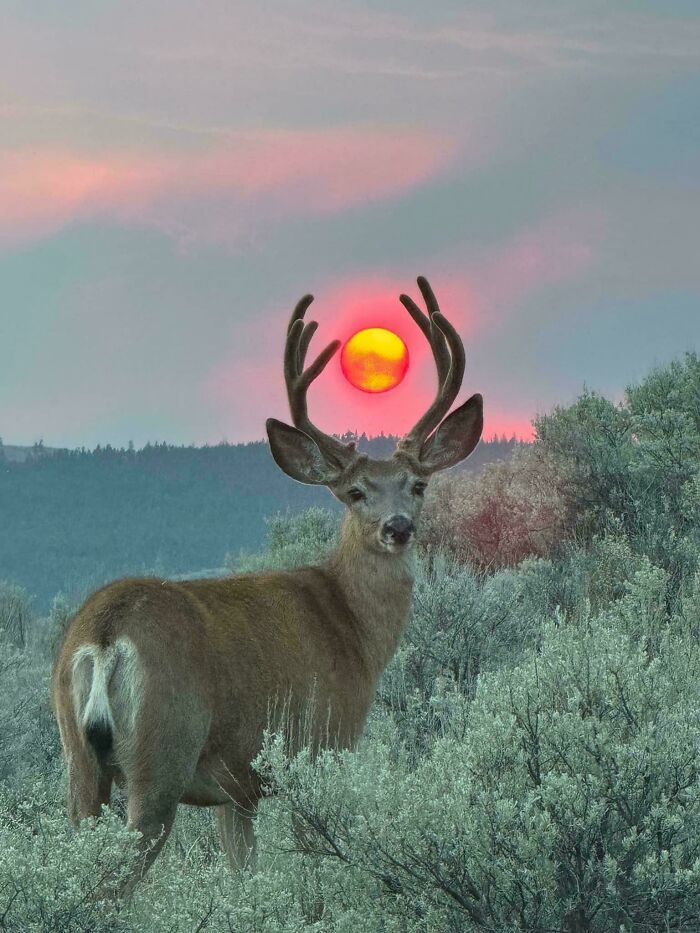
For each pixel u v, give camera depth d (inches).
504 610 762.2
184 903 415.2
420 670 732.7
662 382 1156.5
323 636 548.7
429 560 976.9
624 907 419.5
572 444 1054.4
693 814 427.8
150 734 461.1
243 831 513.0
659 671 509.7
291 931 406.6
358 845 432.8
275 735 476.7
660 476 1015.0
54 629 1105.4
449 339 642.8
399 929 421.7
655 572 736.3
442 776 450.3
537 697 484.7
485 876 421.4
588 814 420.5
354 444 612.4
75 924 389.1
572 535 1022.4
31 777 607.2
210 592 518.0
